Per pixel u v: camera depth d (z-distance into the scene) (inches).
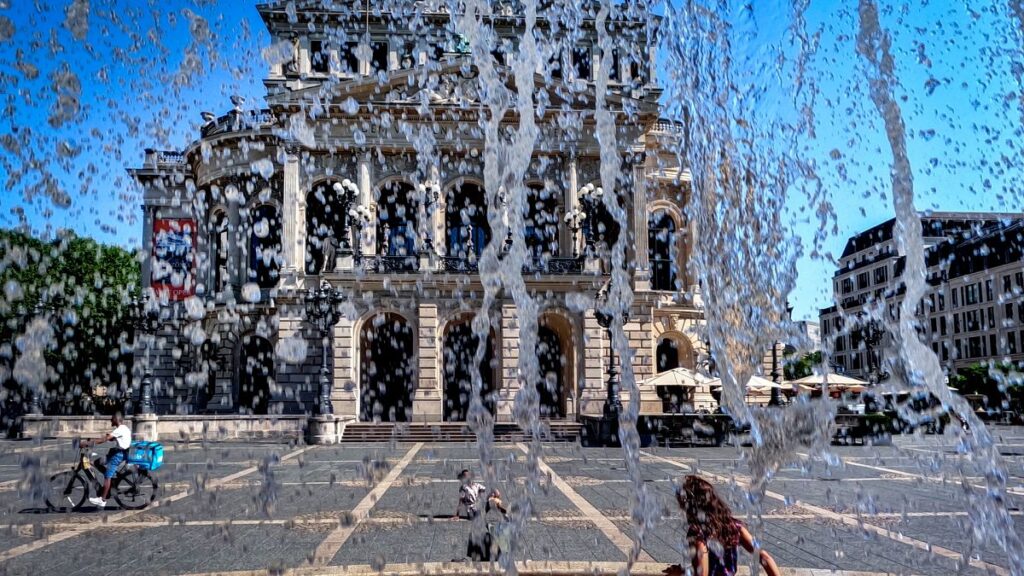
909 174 419.5
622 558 395.9
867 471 788.6
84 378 1867.6
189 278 1865.2
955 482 697.0
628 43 1328.7
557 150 1749.5
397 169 1782.7
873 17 434.6
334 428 1295.5
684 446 1192.2
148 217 1994.3
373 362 1732.3
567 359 1678.2
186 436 1327.5
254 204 1861.5
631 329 1697.8
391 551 418.6
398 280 1600.6
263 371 1804.9
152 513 546.6
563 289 1635.1
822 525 484.4
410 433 1355.8
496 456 1013.8
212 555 412.8
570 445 1235.2
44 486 628.4
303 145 1758.1
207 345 1803.6
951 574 363.6
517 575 332.2
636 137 1758.1
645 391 1674.5
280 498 622.8
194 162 1939.0
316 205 1812.3
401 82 1733.5
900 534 457.1
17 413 1325.0
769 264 481.1
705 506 234.1
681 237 1889.8
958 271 2372.0
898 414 1246.3
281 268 1743.4
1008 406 1738.4
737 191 483.5
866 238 1774.1
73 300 1750.7
